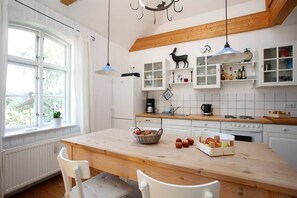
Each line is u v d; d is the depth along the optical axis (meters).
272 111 2.79
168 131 3.15
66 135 2.60
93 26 3.07
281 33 2.78
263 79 2.62
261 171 0.91
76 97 2.81
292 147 2.27
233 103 3.12
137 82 3.64
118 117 3.62
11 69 2.20
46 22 2.31
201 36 3.34
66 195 1.17
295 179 0.81
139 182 0.84
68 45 2.92
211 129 2.77
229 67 3.09
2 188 1.77
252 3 2.97
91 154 1.46
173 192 0.71
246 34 3.00
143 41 4.04
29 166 2.05
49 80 2.68
